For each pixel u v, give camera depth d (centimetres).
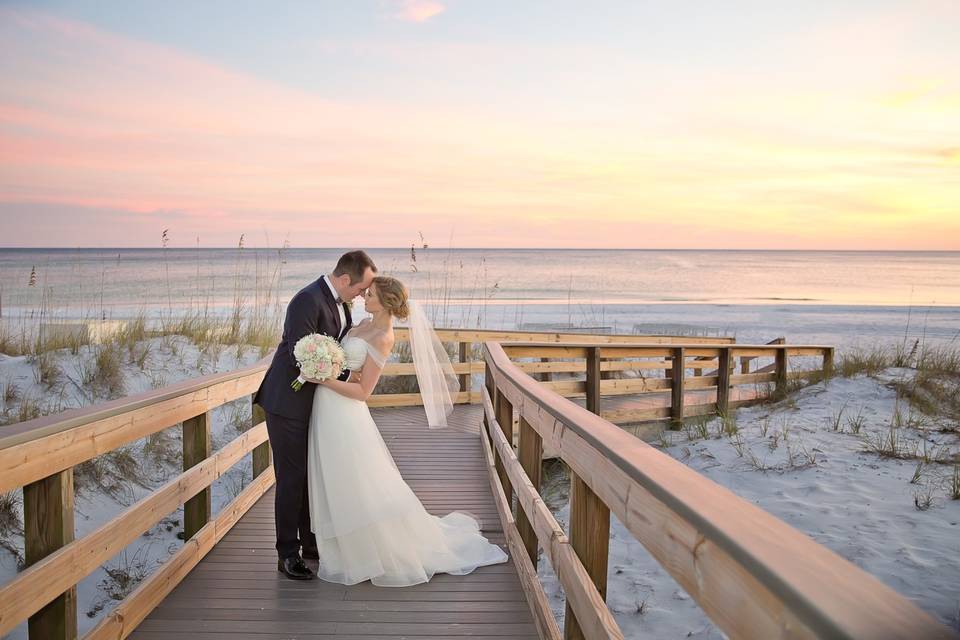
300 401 393
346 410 397
